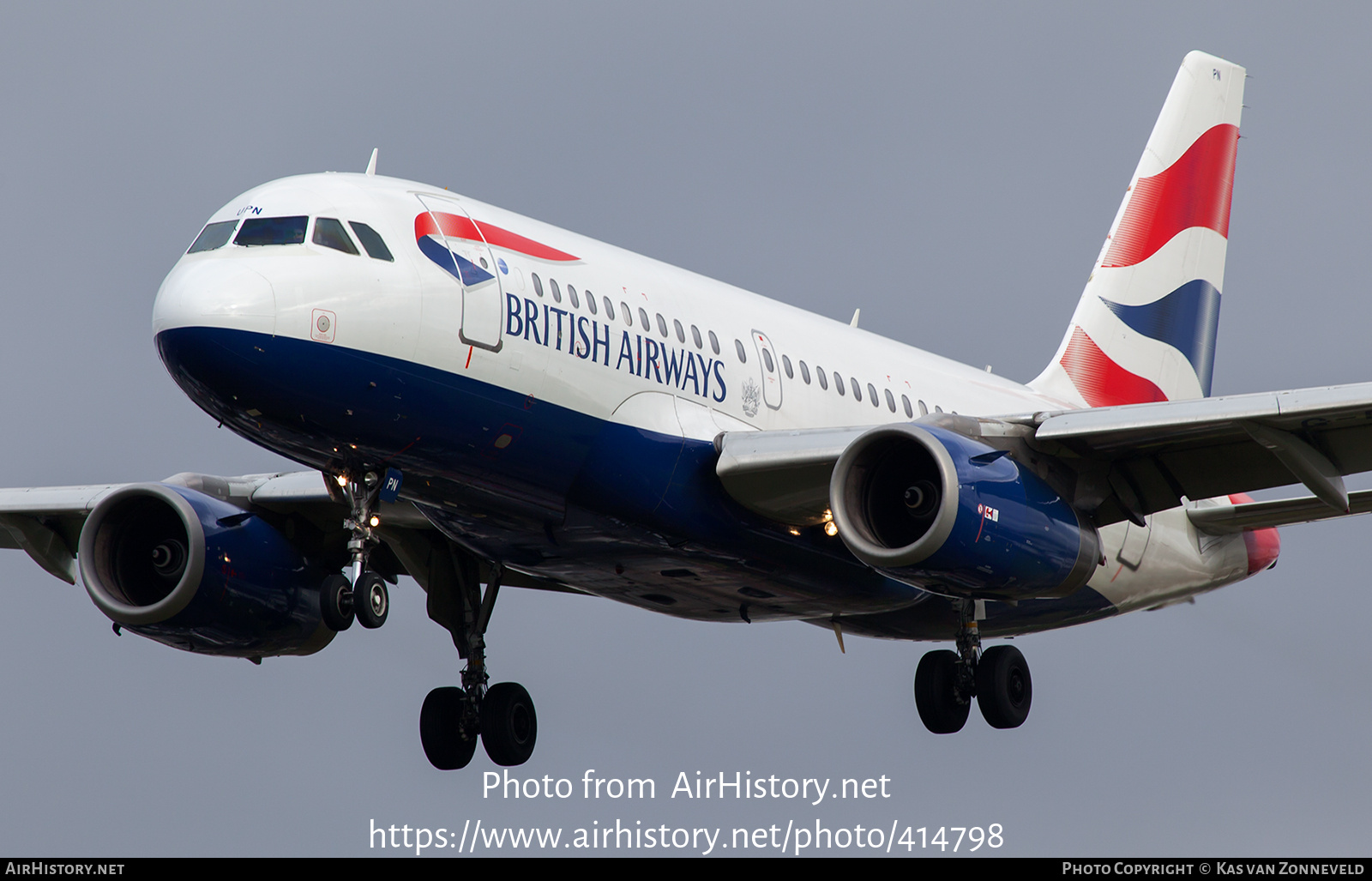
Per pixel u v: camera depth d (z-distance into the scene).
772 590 29.02
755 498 26.58
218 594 28.30
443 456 24.38
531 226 26.20
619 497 25.88
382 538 29.50
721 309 28.47
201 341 22.02
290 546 29.50
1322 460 24.78
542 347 24.70
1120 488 26.78
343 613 24.56
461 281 24.05
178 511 28.11
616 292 26.33
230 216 23.91
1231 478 26.53
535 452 24.97
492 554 27.86
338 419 23.14
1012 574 24.70
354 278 23.06
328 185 24.34
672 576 28.48
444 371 23.62
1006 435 25.45
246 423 23.16
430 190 25.44
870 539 24.62
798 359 29.48
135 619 28.02
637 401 25.91
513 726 30.61
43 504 30.12
